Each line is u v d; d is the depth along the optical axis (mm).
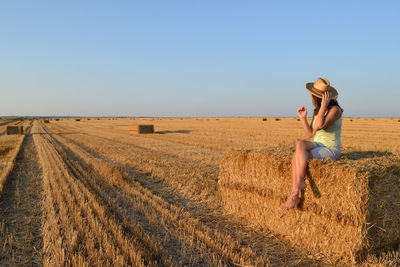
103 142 22297
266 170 5500
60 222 5824
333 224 4410
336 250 4383
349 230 4211
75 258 4297
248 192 5934
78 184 8703
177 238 5102
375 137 23547
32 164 12969
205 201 7168
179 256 4484
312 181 4668
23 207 6918
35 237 5277
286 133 28578
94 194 7535
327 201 4473
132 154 15336
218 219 6117
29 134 32969
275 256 4543
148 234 5266
